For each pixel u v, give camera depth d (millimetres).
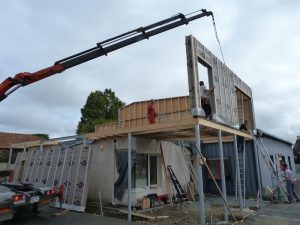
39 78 8375
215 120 8195
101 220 7984
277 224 7395
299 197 12758
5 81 7992
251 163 13109
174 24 10031
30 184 8445
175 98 17359
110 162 11148
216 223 7559
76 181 9992
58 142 12562
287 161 21125
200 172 6980
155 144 11680
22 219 8031
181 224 7508
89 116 33719
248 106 12914
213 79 8578
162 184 11633
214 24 10969
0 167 19047
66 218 8242
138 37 9406
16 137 23453
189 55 7609
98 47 9023
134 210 9430
